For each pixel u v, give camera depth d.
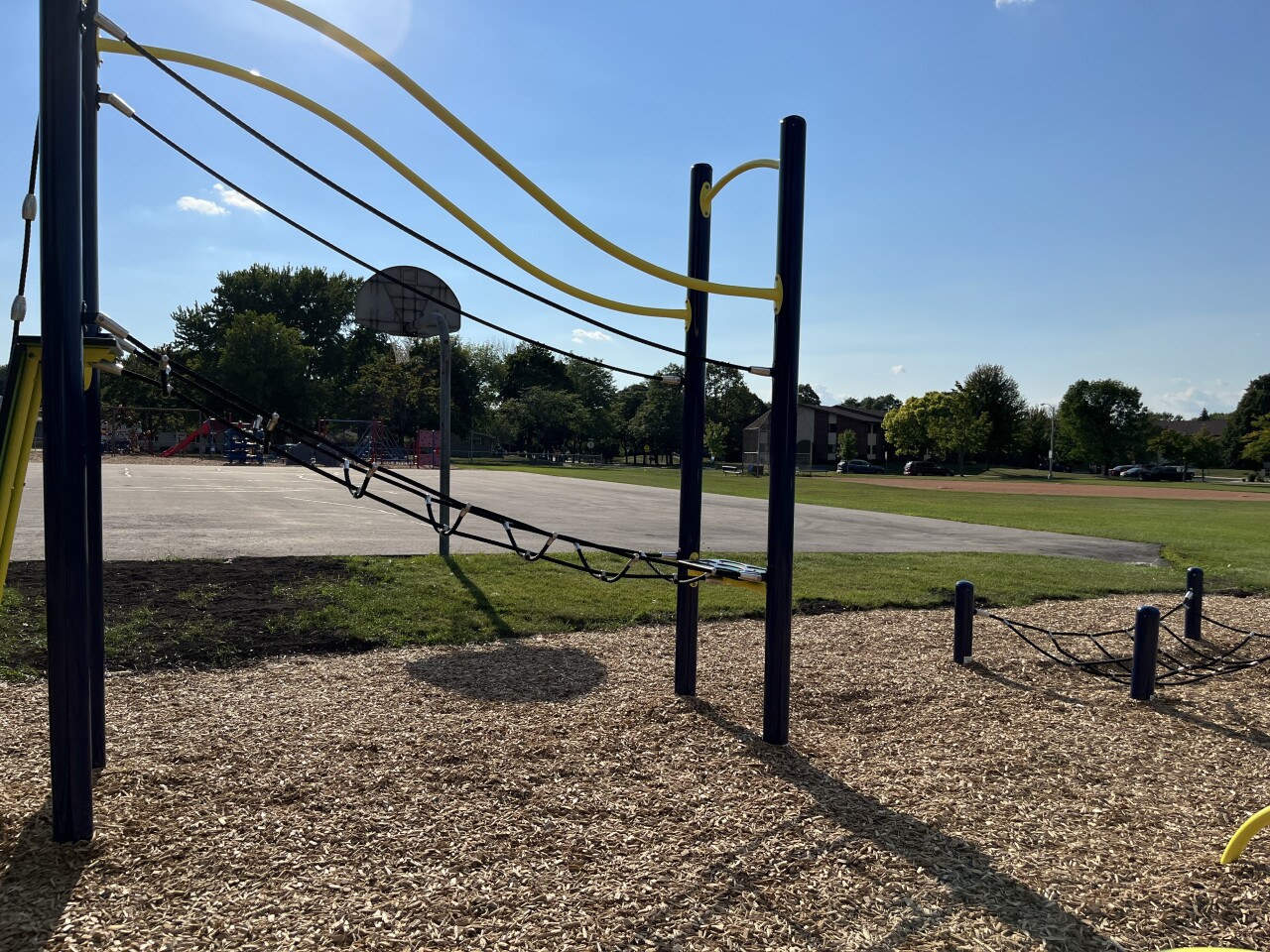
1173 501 31.88
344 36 2.90
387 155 3.12
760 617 7.59
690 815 3.46
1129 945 2.62
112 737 4.14
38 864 2.88
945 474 71.88
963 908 2.80
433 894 2.77
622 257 3.66
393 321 15.72
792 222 4.07
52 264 2.76
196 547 10.30
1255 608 8.95
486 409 74.31
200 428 50.25
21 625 6.06
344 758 3.95
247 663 5.62
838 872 3.03
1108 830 3.47
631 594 8.27
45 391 2.80
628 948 2.51
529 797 3.58
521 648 6.25
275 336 57.50
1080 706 5.30
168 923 2.56
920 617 7.98
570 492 26.08
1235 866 3.14
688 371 4.78
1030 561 12.15
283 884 2.81
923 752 4.36
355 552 10.32
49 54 2.69
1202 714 5.20
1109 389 78.81
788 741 4.41
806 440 86.50
